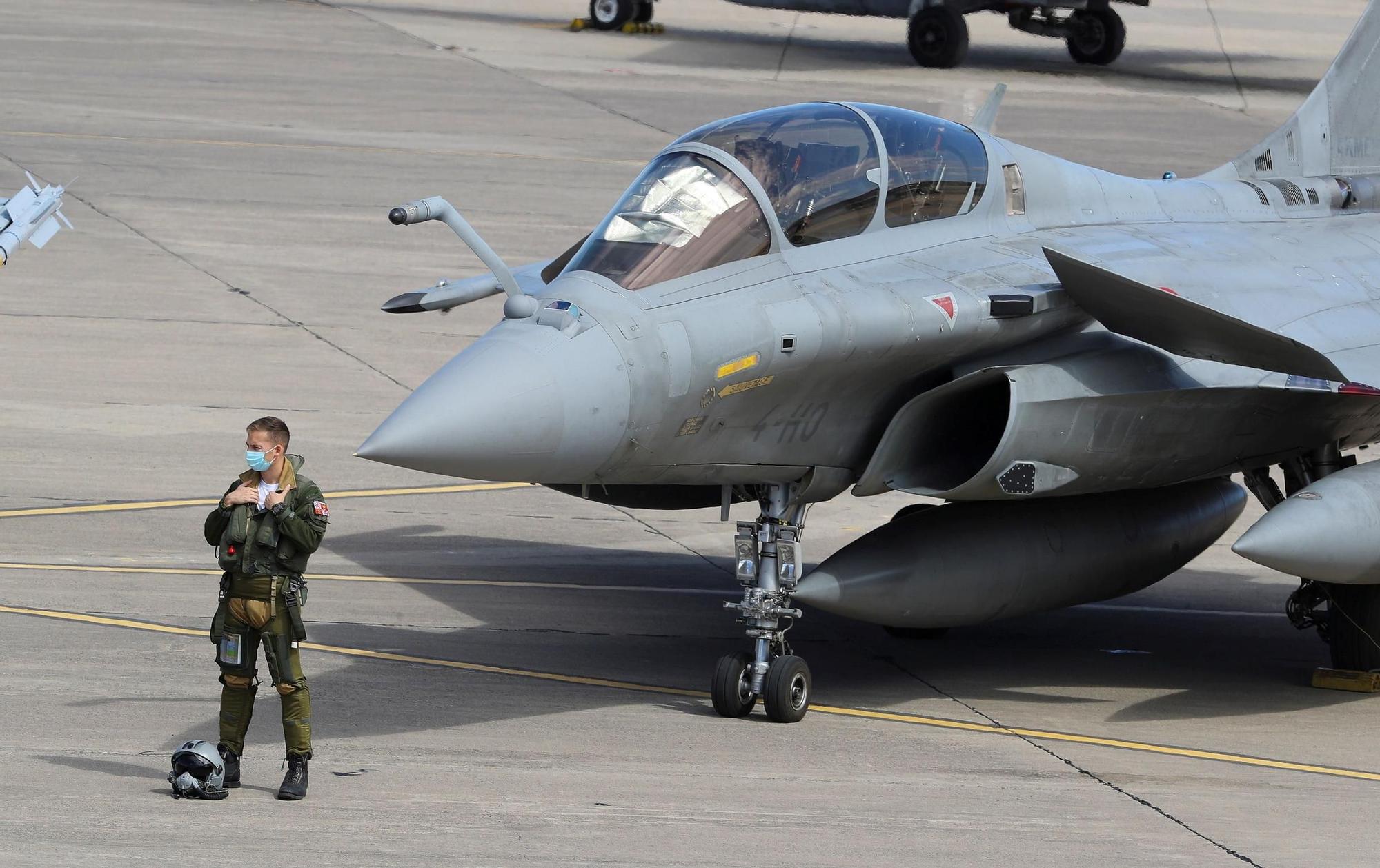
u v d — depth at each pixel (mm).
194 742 28297
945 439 37250
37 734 31516
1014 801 30484
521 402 29953
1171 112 133375
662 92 131625
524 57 146000
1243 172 49250
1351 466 44312
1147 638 45375
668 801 29312
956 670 41000
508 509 55312
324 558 48219
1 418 59188
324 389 65500
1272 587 51625
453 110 122438
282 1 174375
